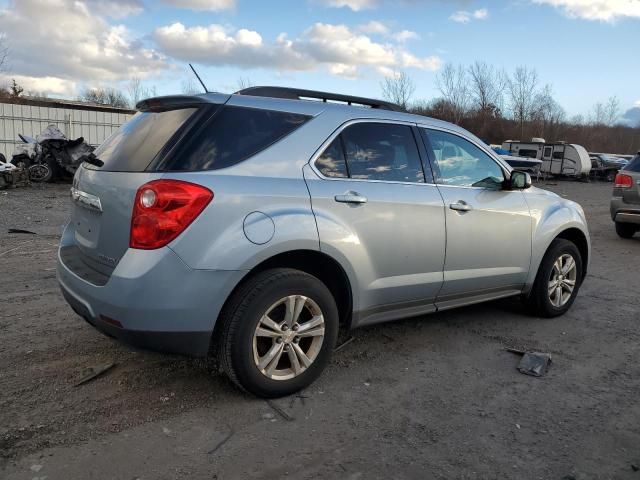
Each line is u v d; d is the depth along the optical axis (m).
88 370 3.75
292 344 3.46
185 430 3.08
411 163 4.13
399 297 4.02
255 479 2.68
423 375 3.95
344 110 3.85
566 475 2.79
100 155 3.65
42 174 17.31
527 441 3.11
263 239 3.21
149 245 3.00
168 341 3.08
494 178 4.75
